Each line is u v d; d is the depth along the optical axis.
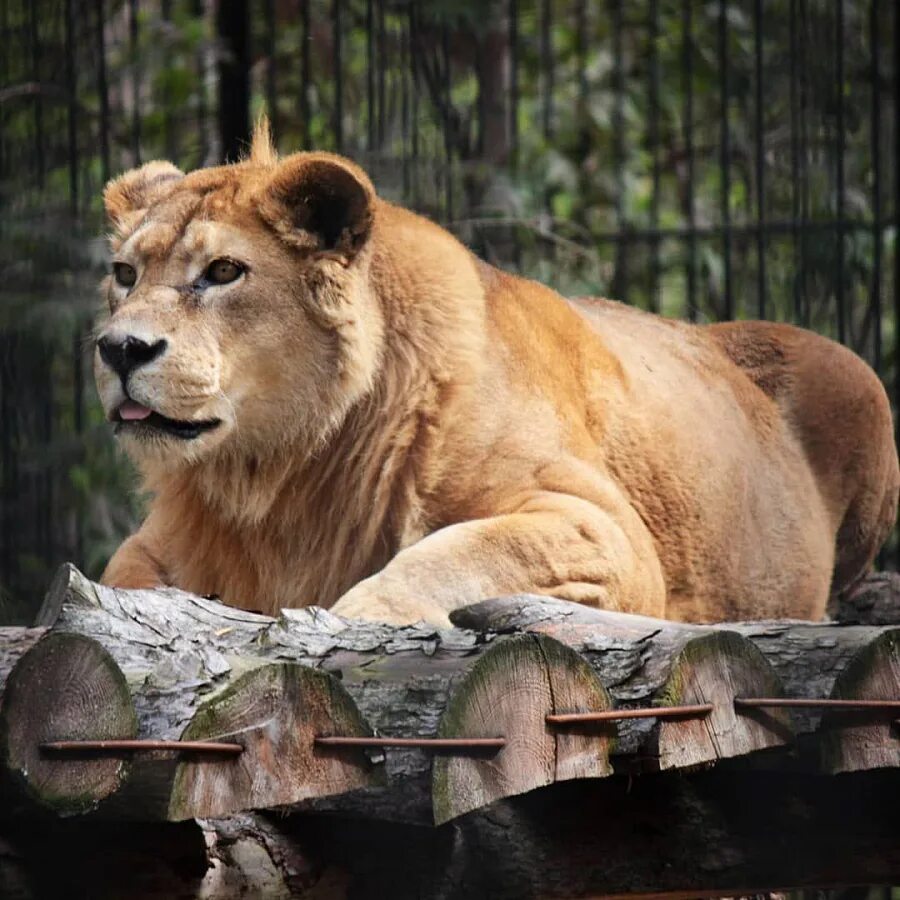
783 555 13.88
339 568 10.91
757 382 14.71
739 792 8.15
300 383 10.59
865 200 22.64
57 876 6.61
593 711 7.28
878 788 8.24
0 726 6.25
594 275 21.73
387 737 6.91
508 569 10.24
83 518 20.14
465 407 10.89
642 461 12.34
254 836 7.04
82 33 22.66
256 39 24.44
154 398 10.03
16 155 22.45
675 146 28.44
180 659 6.79
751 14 25.25
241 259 10.44
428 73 21.66
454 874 7.49
